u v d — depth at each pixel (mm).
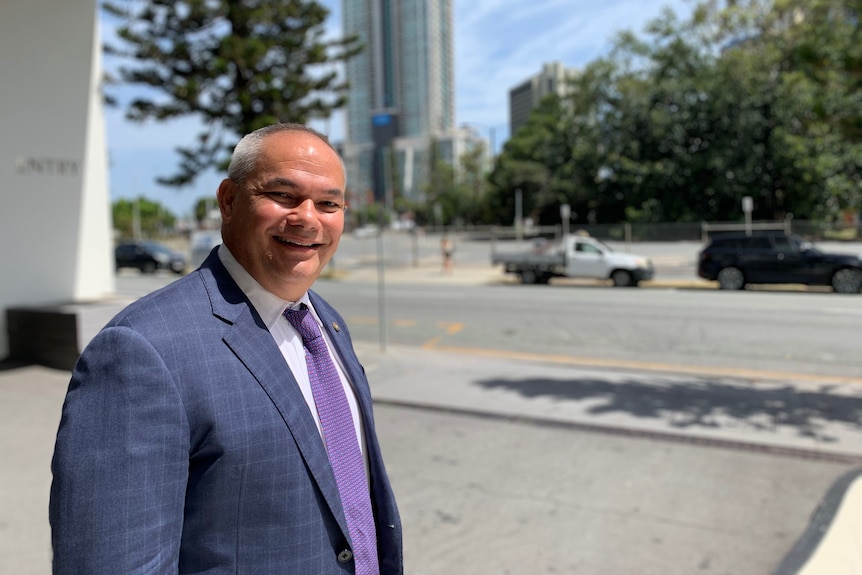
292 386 1306
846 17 10602
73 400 1144
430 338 11242
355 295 17734
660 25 43406
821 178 37375
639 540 3596
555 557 3422
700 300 15141
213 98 8547
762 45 38688
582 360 9219
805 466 4676
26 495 4012
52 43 8039
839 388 7145
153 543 1086
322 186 1393
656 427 5602
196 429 1172
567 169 49875
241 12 8055
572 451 5055
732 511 3953
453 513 3963
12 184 7699
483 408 6285
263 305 1386
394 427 5723
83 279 8477
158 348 1166
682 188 42438
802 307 13461
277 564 1212
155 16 8133
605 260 20062
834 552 3305
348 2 129125
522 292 18125
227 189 1420
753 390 7023
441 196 89438
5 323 7699
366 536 1409
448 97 134125
